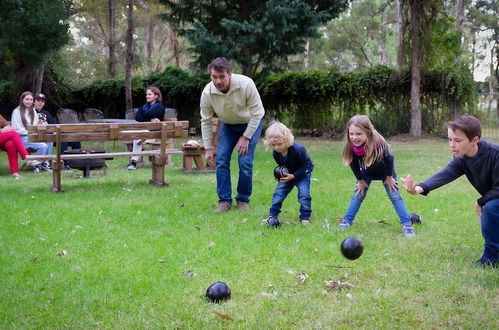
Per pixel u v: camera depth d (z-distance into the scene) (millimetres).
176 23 19062
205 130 6676
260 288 3754
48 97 20453
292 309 3367
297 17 16828
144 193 7656
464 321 3154
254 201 7055
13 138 9414
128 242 4980
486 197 4074
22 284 3857
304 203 5750
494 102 20422
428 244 4816
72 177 9484
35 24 13875
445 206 6504
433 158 11906
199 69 18922
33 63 14789
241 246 4797
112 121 12242
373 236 5098
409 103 18812
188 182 8844
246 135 6359
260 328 3102
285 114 19875
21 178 9383
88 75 30953
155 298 3580
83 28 32969
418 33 17844
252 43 17594
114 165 11523
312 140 18438
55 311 3371
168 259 4445
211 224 5688
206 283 3859
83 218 6004
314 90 18859
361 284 3818
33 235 5266
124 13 31812
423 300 3482
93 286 3826
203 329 3102
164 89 20672
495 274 3938
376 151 5004
